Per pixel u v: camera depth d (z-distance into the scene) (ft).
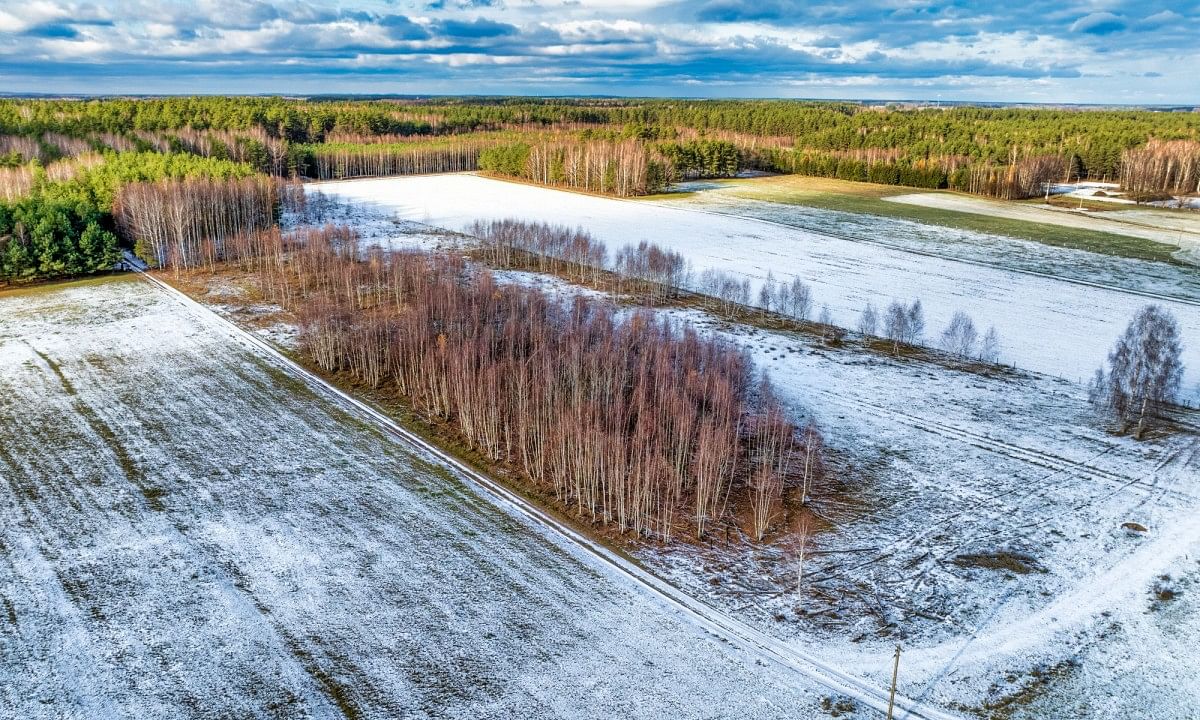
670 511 152.97
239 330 252.21
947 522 149.48
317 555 135.54
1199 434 186.70
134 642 114.01
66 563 131.95
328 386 210.18
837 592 128.88
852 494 159.53
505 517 150.10
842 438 183.73
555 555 138.10
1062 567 135.54
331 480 161.48
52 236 291.17
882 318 276.21
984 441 182.70
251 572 130.52
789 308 284.61
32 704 102.58
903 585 130.72
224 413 192.03
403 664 110.52
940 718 102.68
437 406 192.13
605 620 120.78
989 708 104.53
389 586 127.54
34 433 178.19
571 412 164.55
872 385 216.33
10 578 127.85
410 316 222.89
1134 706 104.73
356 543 139.54
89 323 255.29
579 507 153.48
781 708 103.76
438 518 148.66
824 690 107.24
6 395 197.77
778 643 116.57
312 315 230.48
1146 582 131.44
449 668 109.91
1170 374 188.34
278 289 292.20
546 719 101.14
